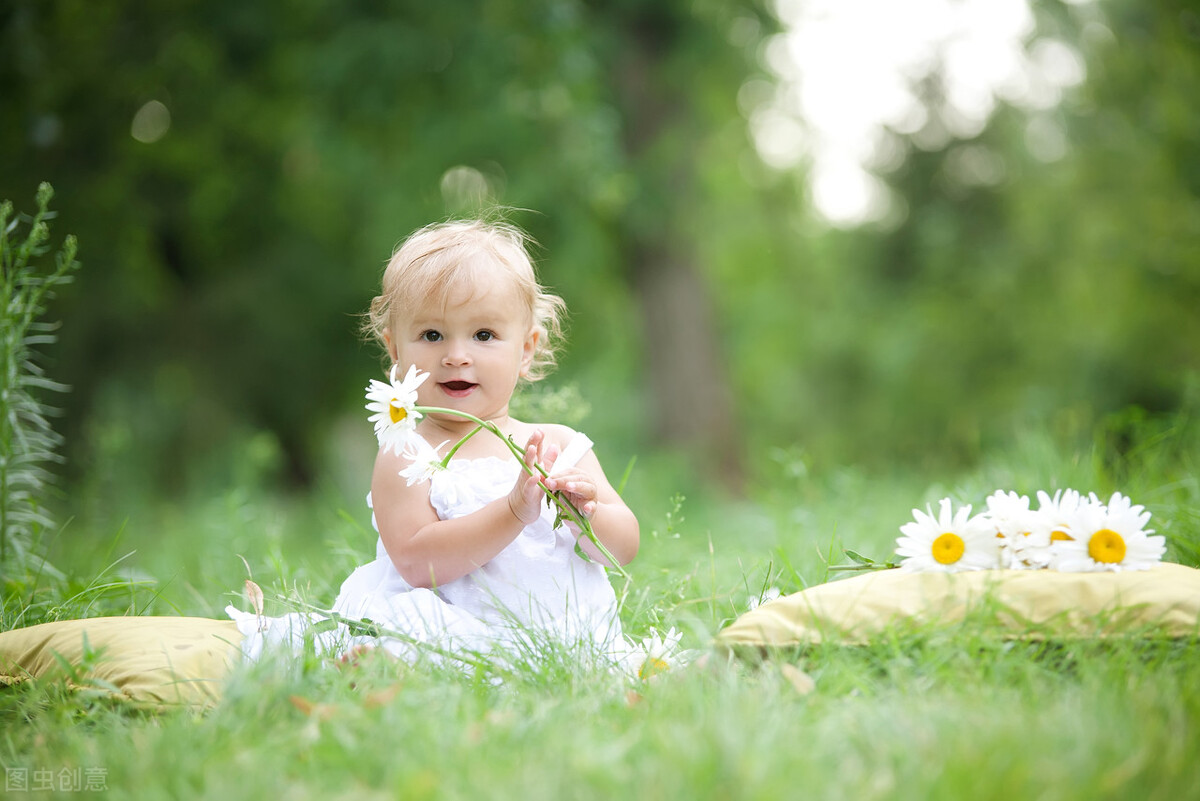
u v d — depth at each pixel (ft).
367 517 21.43
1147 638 7.99
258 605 10.12
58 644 9.01
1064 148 53.16
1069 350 54.19
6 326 12.96
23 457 13.30
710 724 6.46
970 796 5.70
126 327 41.91
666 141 43.68
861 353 63.82
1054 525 9.02
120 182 39.24
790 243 64.49
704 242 46.37
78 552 16.43
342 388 46.78
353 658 8.70
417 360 10.25
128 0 38.70
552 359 12.42
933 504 15.38
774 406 67.36
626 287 47.62
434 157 37.35
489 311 10.21
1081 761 6.08
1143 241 48.96
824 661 8.00
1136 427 16.83
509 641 9.14
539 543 10.10
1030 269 55.06
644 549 14.08
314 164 43.01
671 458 40.04
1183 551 11.32
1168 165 45.93
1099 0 45.80
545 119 37.83
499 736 6.77
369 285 43.65
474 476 10.05
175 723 7.34
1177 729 6.52
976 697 7.25
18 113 32.94
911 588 8.66
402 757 6.43
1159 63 45.03
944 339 59.36
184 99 40.04
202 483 38.93
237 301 43.91
